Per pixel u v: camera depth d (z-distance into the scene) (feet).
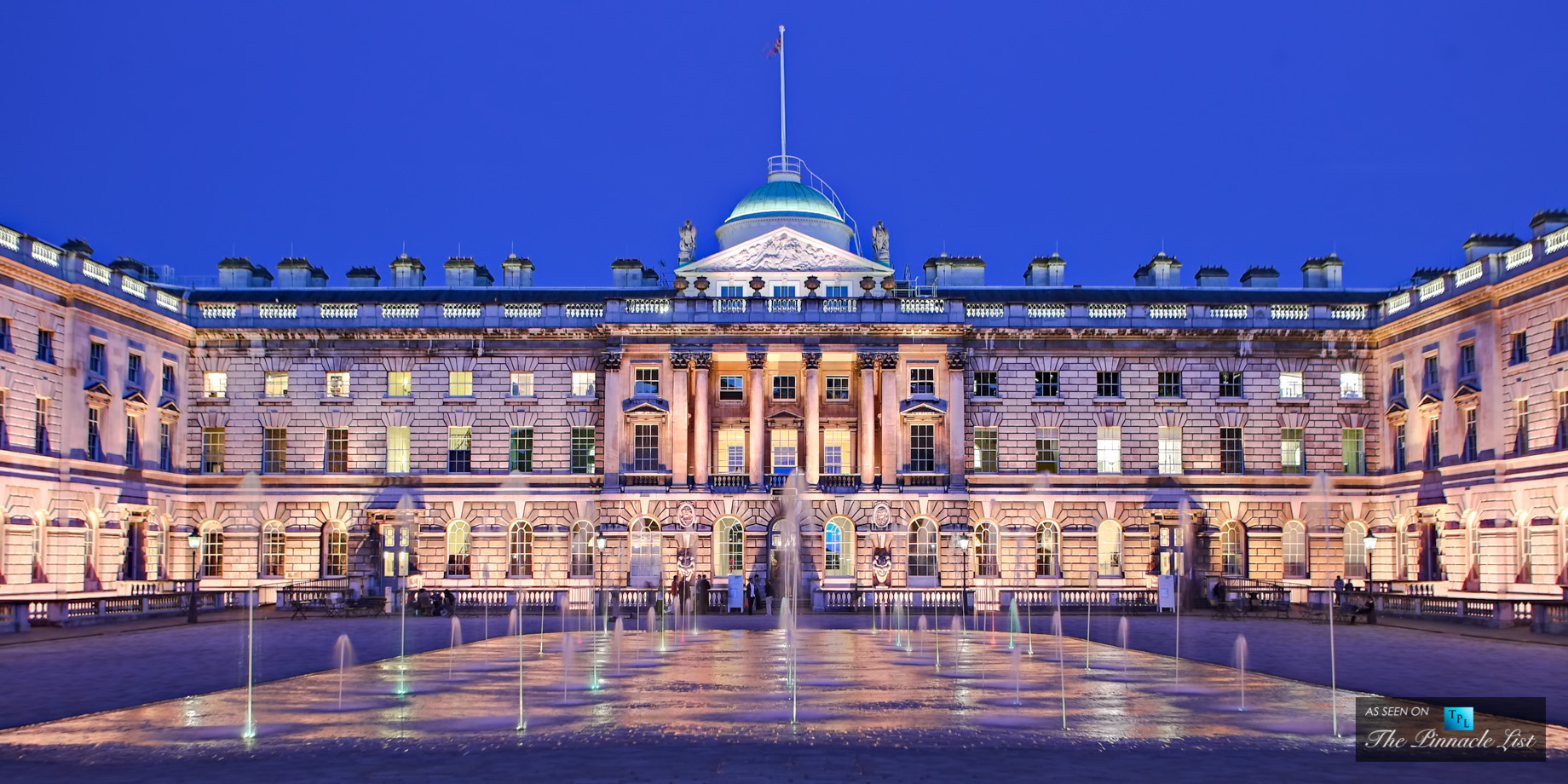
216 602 245.45
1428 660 135.85
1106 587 259.80
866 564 258.98
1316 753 77.66
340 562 265.75
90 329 229.86
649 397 263.08
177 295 280.92
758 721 90.33
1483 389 227.20
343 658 139.95
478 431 267.39
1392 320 260.83
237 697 104.88
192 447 266.77
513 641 169.07
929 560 261.85
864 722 89.97
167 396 258.98
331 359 269.03
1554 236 207.92
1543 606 178.70
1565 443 204.64
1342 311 269.85
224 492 265.54
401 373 269.64
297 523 264.93
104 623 203.72
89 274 230.68
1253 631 186.91
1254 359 269.44
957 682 114.42
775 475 263.29
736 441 268.00
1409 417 254.47
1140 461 267.18
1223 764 73.82
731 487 261.44
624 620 221.46
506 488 265.75
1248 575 264.72
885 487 261.24
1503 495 220.43
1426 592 242.99
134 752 78.89
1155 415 268.21
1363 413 268.21
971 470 266.98
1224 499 266.36
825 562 260.21
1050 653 146.82
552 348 269.03
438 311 268.82
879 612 237.04
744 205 305.94
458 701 101.55
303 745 81.10
